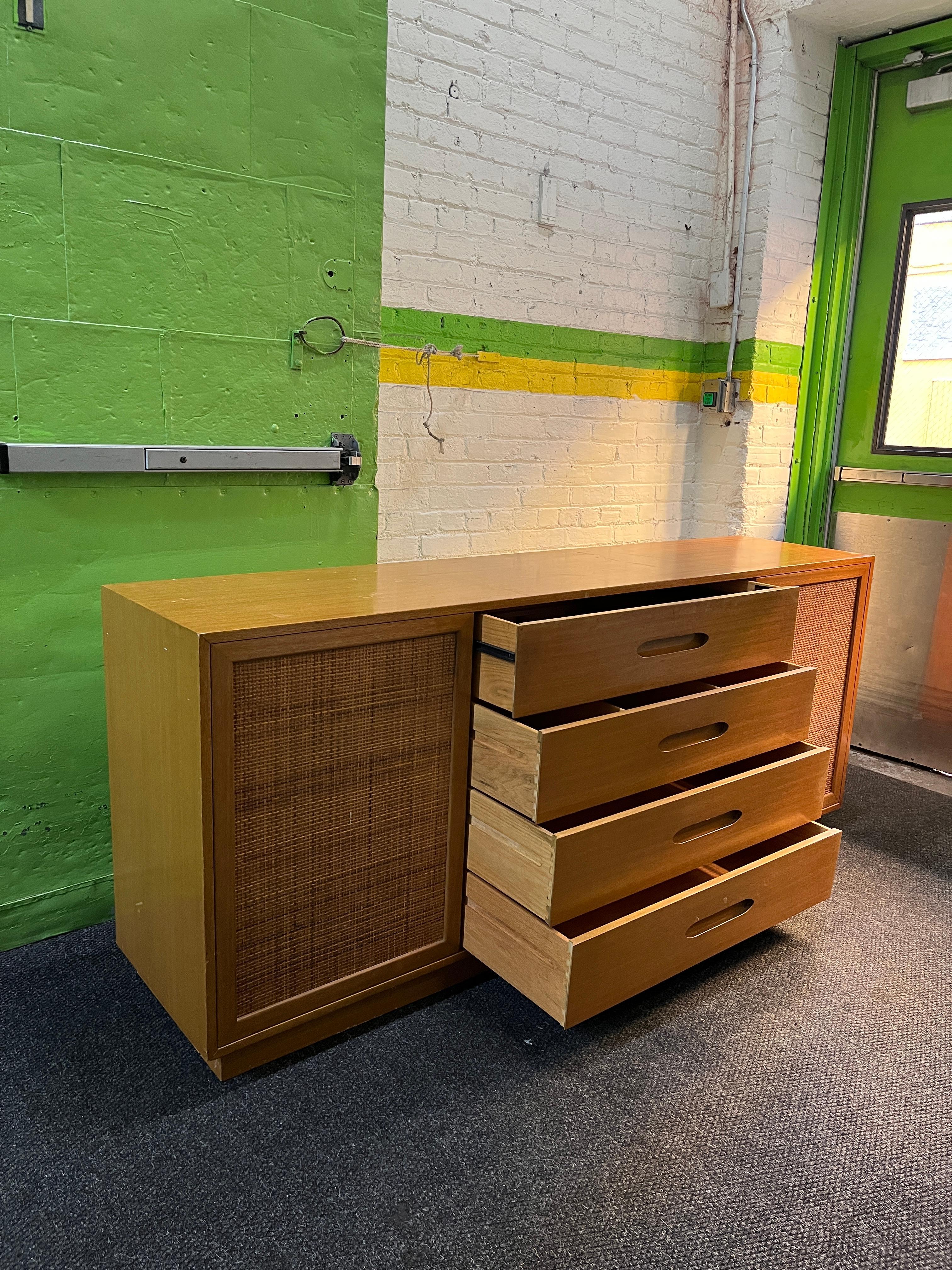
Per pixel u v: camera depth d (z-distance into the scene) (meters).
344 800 1.42
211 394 1.81
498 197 2.29
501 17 2.19
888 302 2.98
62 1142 1.27
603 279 2.60
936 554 2.89
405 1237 1.14
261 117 1.77
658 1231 1.17
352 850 1.45
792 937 1.91
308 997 1.44
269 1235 1.14
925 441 2.95
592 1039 1.55
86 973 1.68
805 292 2.95
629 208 2.61
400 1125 1.33
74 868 1.81
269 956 1.39
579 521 2.71
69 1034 1.50
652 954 1.53
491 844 1.53
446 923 1.62
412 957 1.57
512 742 1.46
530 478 2.54
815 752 1.89
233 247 1.79
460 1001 1.65
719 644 1.75
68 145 1.56
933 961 1.83
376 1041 1.52
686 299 2.86
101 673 1.77
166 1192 1.20
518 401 2.46
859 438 3.11
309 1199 1.19
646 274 2.71
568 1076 1.46
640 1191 1.23
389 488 2.22
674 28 2.59
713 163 2.81
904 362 2.97
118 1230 1.14
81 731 1.77
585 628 1.50
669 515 3.01
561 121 2.38
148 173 1.65
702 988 1.72
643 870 1.56
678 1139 1.33
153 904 1.48
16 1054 1.45
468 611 1.49
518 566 1.94
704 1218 1.19
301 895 1.40
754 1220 1.19
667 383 2.88
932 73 2.78
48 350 1.60
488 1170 1.25
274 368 1.89
